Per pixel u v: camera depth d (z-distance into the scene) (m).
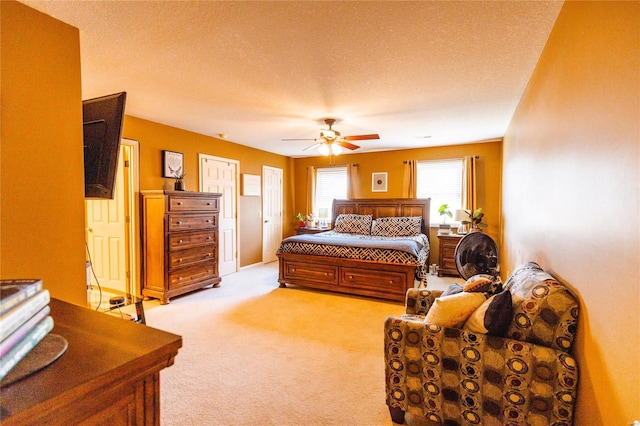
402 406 1.66
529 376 1.39
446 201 5.78
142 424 0.63
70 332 0.69
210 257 4.34
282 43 2.07
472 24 1.85
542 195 2.09
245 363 2.31
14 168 1.60
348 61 2.33
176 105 3.38
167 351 0.64
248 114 3.74
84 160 1.89
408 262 3.77
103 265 4.11
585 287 1.30
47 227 1.73
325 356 2.42
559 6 1.67
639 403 0.88
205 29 1.90
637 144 0.91
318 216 6.71
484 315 1.51
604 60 1.14
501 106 3.37
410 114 3.71
